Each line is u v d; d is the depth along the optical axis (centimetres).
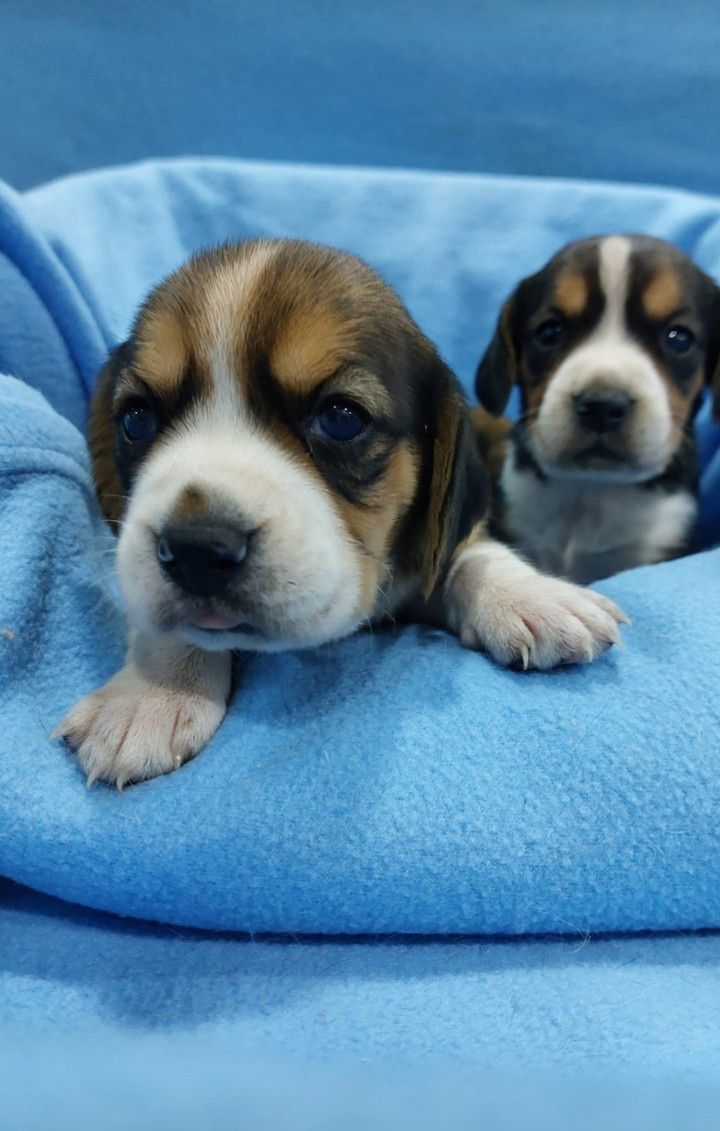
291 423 27
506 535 41
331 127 62
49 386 36
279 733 27
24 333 36
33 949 25
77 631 30
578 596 29
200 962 25
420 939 26
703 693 28
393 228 49
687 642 29
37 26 59
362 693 28
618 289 38
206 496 25
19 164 62
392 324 29
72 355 37
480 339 49
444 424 30
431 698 28
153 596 26
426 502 30
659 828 26
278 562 25
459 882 25
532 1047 24
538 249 49
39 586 29
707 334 40
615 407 36
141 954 25
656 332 38
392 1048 24
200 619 26
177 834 25
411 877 25
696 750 26
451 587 31
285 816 25
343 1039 24
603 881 26
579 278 39
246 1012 24
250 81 61
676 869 26
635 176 61
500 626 29
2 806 26
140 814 25
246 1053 23
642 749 26
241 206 47
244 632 26
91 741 26
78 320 37
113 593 31
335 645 30
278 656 30
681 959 26
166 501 25
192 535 25
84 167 62
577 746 27
